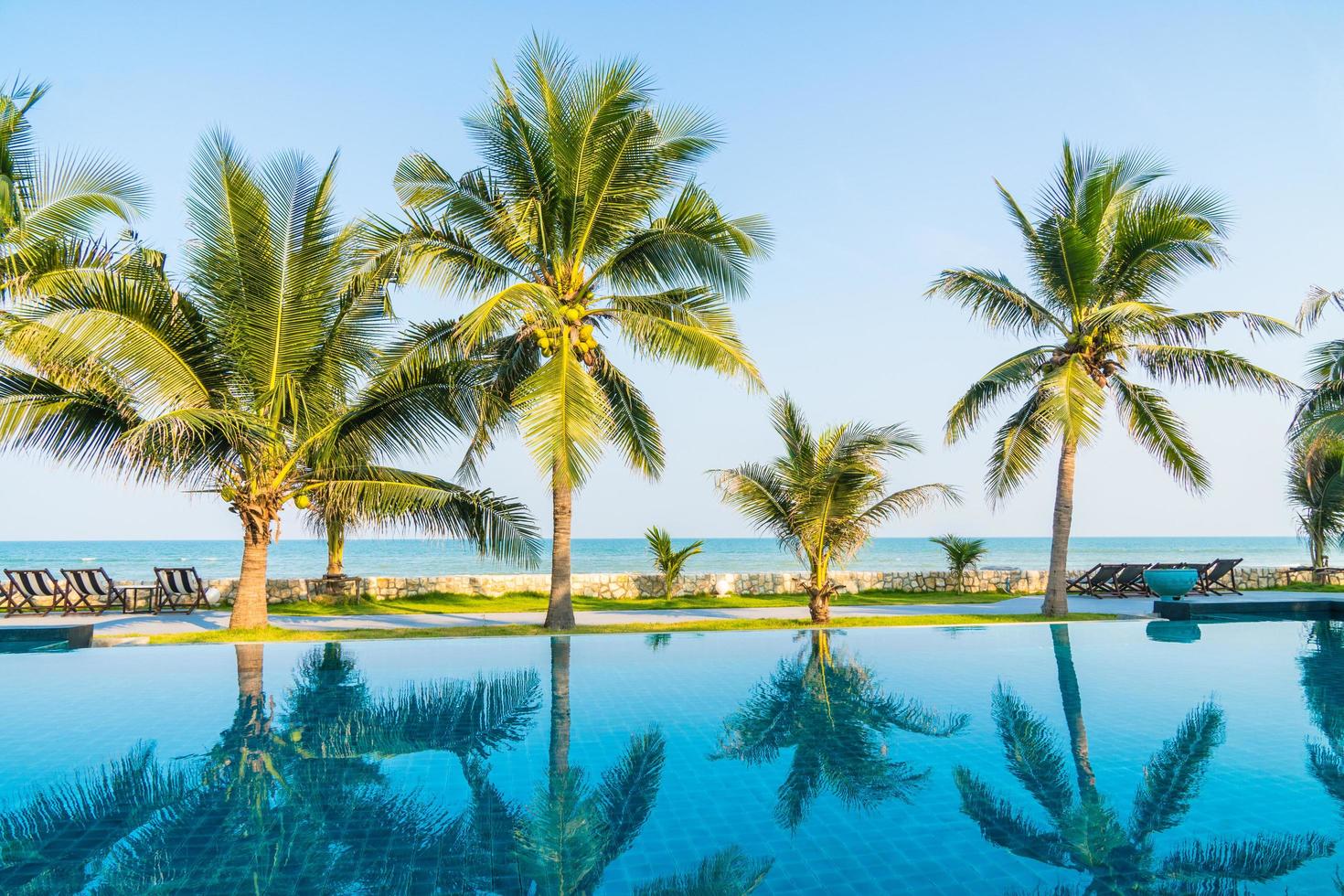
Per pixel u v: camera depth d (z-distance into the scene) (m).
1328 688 8.38
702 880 3.84
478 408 12.30
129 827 4.51
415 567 53.25
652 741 6.34
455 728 6.74
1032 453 16.12
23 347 10.05
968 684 8.60
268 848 4.20
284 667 9.55
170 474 11.52
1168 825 4.50
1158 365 14.92
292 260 11.73
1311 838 4.31
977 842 4.29
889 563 61.59
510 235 13.27
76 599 16.02
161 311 11.10
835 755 5.92
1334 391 16.08
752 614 15.36
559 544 13.03
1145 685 8.52
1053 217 14.80
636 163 12.99
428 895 3.68
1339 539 22.41
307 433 12.17
